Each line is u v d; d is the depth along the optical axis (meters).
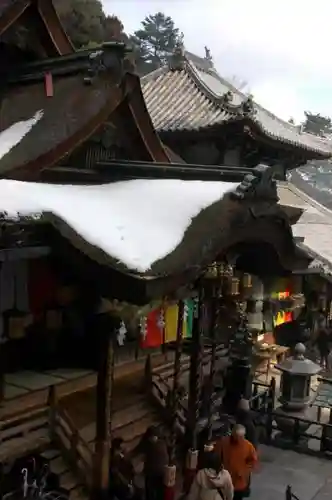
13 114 13.27
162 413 13.09
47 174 11.50
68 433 10.72
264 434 14.27
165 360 15.91
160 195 11.02
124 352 15.28
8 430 10.41
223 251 10.52
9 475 9.83
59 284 10.11
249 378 14.79
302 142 26.41
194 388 11.95
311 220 30.88
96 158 12.95
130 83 12.62
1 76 14.59
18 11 13.45
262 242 11.24
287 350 22.11
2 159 11.08
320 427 15.70
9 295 10.20
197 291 11.73
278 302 15.45
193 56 33.59
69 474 10.24
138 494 10.22
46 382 12.69
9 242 8.38
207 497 8.76
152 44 59.12
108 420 10.35
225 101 23.38
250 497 11.26
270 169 10.84
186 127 22.41
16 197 9.17
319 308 21.48
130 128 13.36
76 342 13.79
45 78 13.59
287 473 12.51
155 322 14.09
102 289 9.02
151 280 8.58
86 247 9.02
